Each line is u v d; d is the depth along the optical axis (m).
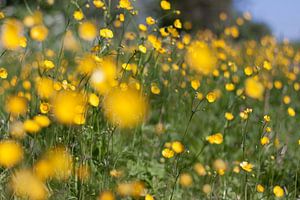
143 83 4.18
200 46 5.39
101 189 3.38
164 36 4.88
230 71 6.19
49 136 3.50
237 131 4.96
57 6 6.57
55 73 3.71
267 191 3.98
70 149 3.49
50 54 4.71
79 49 4.60
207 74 5.45
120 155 3.91
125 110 3.48
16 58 4.79
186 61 5.59
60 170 3.25
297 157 4.68
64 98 3.35
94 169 3.64
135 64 4.23
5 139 3.47
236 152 4.72
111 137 3.79
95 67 3.51
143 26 4.56
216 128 5.02
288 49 8.19
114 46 4.35
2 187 3.19
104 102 3.61
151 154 4.45
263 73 6.05
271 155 4.19
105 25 4.05
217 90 5.38
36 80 4.31
